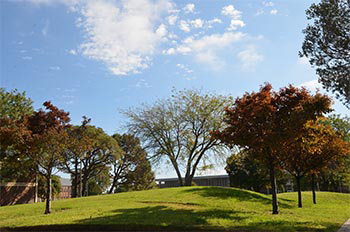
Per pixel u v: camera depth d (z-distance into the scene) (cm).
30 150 1847
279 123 1684
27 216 1728
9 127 1875
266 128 1648
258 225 1313
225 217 1473
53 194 5144
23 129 1858
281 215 1677
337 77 1473
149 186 5728
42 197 4994
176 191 2522
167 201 2062
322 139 1923
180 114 3469
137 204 1933
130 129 3550
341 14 1422
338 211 2145
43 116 2077
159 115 3509
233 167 5194
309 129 1747
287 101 1700
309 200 3084
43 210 1950
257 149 1761
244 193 2508
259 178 4966
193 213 1555
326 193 3734
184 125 3462
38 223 1372
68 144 1934
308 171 2489
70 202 2252
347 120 4822
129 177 5425
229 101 3381
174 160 3444
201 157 3453
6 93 3759
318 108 1593
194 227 1253
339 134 2497
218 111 3381
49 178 1880
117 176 5500
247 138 1689
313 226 1327
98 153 4662
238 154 3008
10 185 4112
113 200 2206
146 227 1264
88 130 4328
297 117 1606
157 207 1767
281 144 1673
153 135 3462
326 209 2295
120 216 1458
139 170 5356
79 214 1580
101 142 4566
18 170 3831
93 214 1554
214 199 2156
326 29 1459
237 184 5225
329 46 1470
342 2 1439
